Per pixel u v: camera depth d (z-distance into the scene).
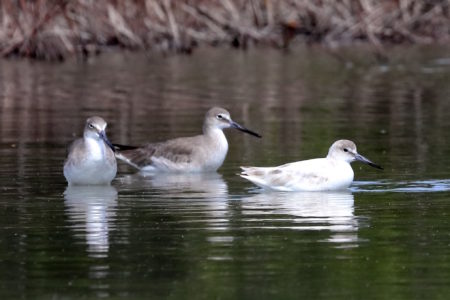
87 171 15.85
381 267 11.15
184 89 26.95
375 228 12.86
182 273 11.00
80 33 33.19
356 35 36.69
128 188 15.93
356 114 22.80
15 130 20.97
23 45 33.00
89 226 13.12
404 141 19.41
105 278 10.84
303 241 12.23
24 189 15.63
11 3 32.75
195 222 13.30
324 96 25.67
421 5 37.22
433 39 37.19
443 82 27.81
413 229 12.77
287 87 27.33
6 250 11.96
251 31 36.00
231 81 28.52
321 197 14.89
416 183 15.72
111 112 23.27
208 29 36.00
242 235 12.55
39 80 28.62
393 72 30.09
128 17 34.00
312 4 36.44
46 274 11.01
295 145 19.19
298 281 10.66
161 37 34.78
